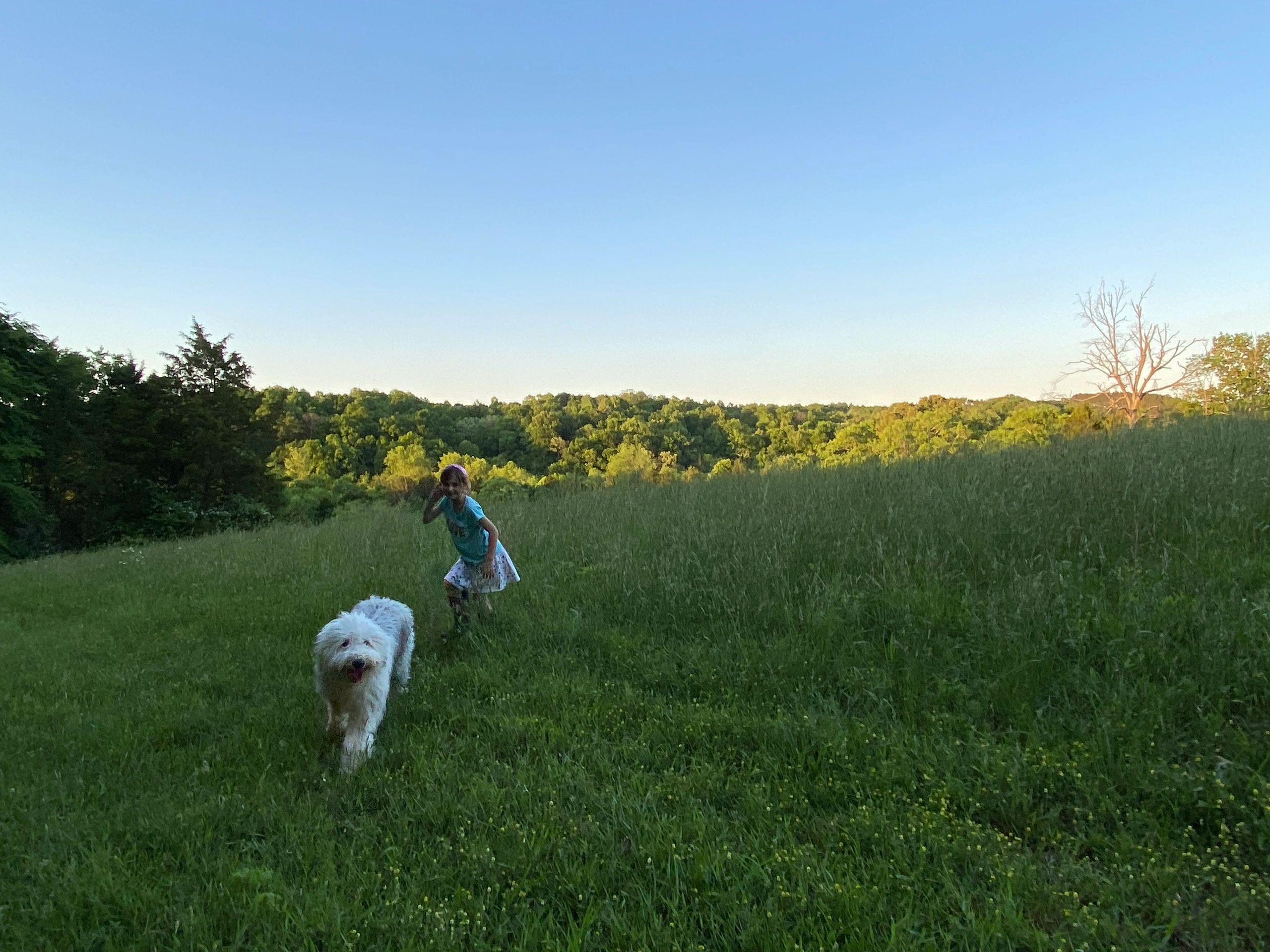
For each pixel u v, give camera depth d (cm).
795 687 421
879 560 558
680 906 247
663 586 594
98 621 766
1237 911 227
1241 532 510
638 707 418
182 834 303
